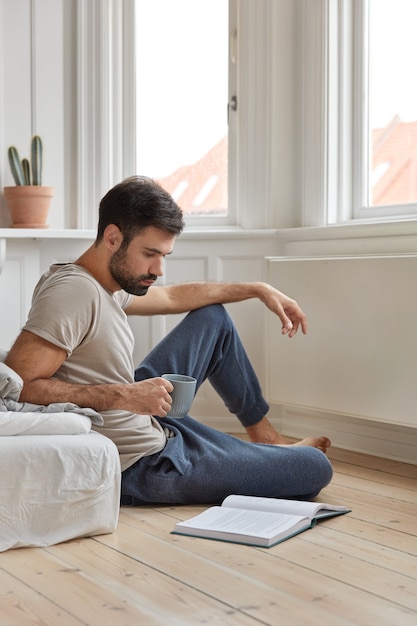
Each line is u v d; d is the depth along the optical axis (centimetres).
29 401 230
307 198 361
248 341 372
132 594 184
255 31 367
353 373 317
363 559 208
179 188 392
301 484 258
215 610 176
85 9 375
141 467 253
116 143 383
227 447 258
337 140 356
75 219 382
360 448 342
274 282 344
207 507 254
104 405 234
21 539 215
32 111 374
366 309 311
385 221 330
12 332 370
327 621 171
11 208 360
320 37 352
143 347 379
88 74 376
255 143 370
